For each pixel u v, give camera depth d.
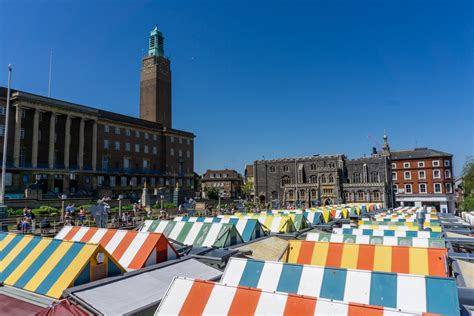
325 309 7.16
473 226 29.45
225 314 7.71
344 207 47.34
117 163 83.44
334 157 93.94
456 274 12.64
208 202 76.56
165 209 50.81
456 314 8.23
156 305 10.36
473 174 60.09
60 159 72.25
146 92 103.88
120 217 38.72
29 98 64.50
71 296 10.22
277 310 7.45
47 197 59.06
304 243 14.16
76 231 18.12
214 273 14.22
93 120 77.06
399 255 12.70
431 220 31.91
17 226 32.41
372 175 91.75
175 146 100.50
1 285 11.66
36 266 12.03
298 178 97.88
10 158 62.97
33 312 9.97
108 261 12.11
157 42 107.00
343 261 13.01
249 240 22.56
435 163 95.75
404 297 8.83
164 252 15.05
